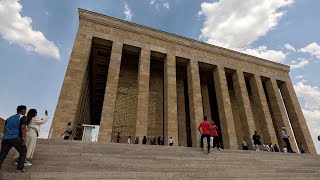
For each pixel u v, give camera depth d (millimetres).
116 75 20219
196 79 23844
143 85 20906
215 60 26250
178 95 26531
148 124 23047
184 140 23844
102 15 22578
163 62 26688
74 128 17734
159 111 24375
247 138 23500
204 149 11391
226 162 9508
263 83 30469
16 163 6566
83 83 20266
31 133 6883
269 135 24031
